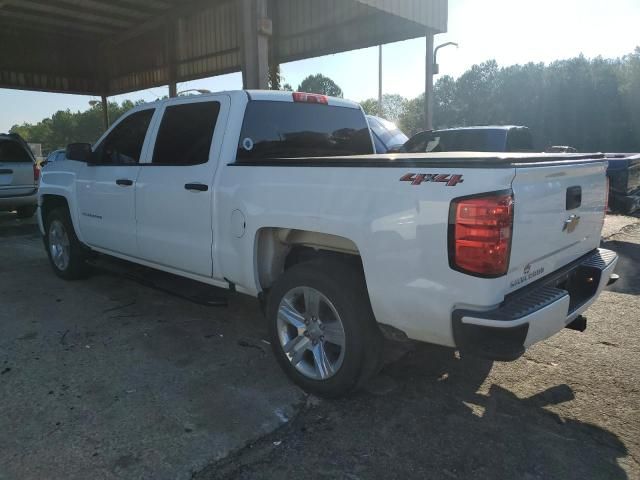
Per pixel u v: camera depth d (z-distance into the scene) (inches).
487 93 2815.0
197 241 161.6
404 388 139.0
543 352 163.2
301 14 652.7
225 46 675.4
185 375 144.6
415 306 111.6
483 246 101.0
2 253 308.5
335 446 112.7
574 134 2308.1
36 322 185.3
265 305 148.2
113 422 120.3
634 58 2279.8
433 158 110.4
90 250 230.1
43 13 650.2
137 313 195.9
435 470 105.1
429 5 516.4
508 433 118.3
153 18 689.6
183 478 101.7
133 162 190.9
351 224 120.0
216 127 159.3
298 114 175.8
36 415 122.9
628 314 199.5
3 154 411.2
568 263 134.0
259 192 140.1
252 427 119.3
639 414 126.7
